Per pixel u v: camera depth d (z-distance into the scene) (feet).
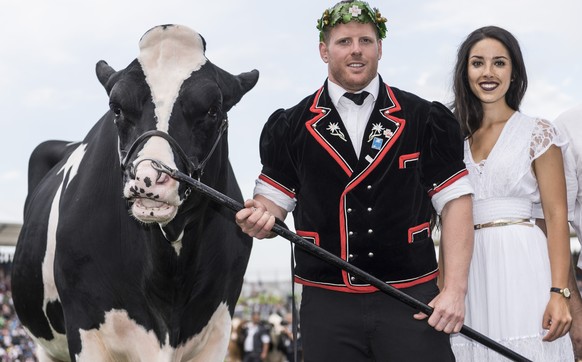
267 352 47.11
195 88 10.96
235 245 13.47
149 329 12.43
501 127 12.25
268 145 11.53
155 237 11.36
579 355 12.90
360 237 10.93
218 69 11.80
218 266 12.88
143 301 12.28
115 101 10.89
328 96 11.33
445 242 10.85
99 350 12.69
